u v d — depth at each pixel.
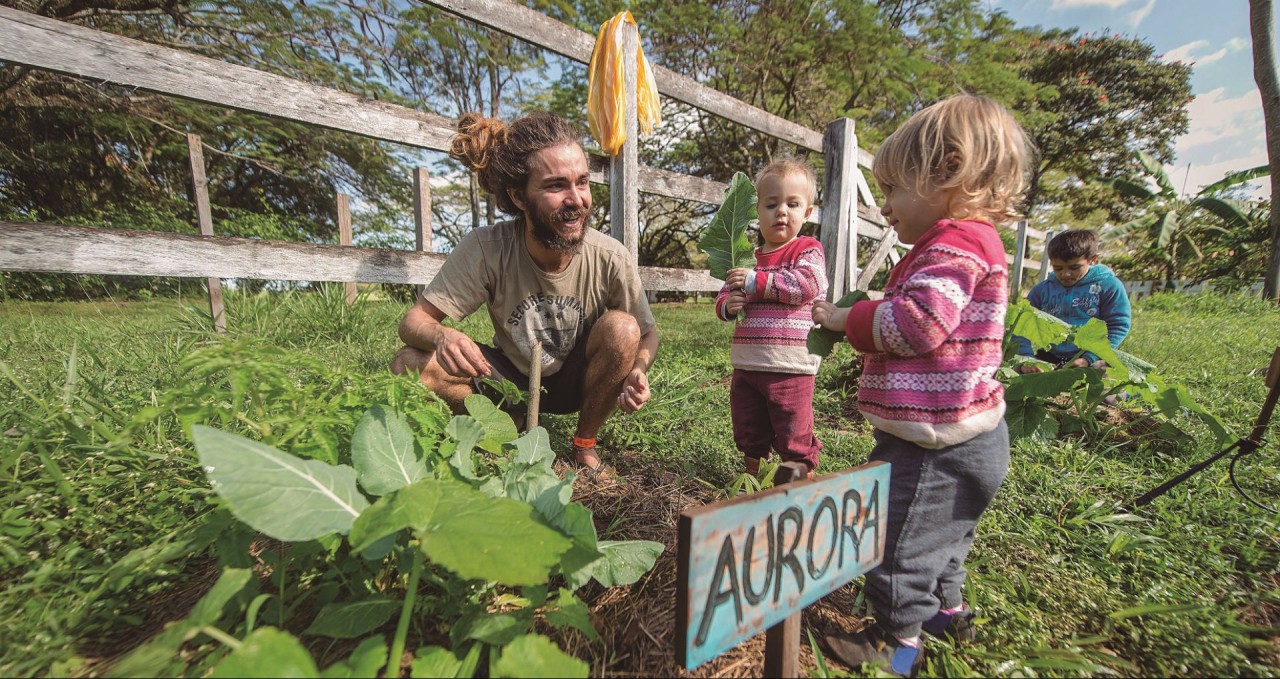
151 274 2.62
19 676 0.91
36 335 3.15
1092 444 2.36
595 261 2.04
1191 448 2.24
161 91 2.38
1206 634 1.19
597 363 1.92
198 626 0.70
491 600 1.18
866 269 6.50
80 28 2.18
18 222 2.28
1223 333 5.46
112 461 1.40
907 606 1.13
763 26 10.77
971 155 1.15
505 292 2.03
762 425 2.04
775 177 2.05
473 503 0.91
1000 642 1.21
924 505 1.14
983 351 1.12
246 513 0.83
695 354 4.11
